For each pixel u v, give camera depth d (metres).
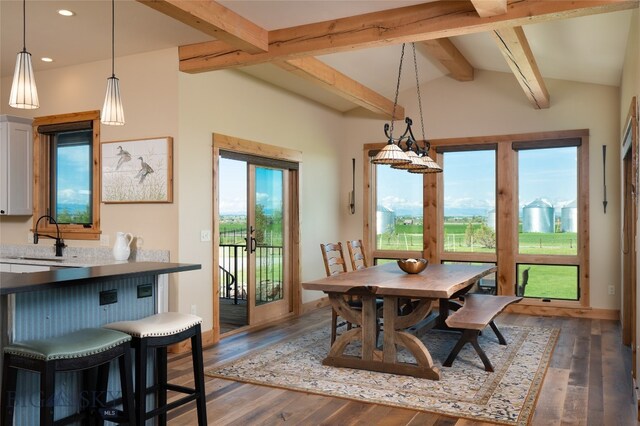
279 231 6.80
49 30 4.61
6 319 2.38
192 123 5.20
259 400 3.64
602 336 5.60
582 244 6.75
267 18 4.29
